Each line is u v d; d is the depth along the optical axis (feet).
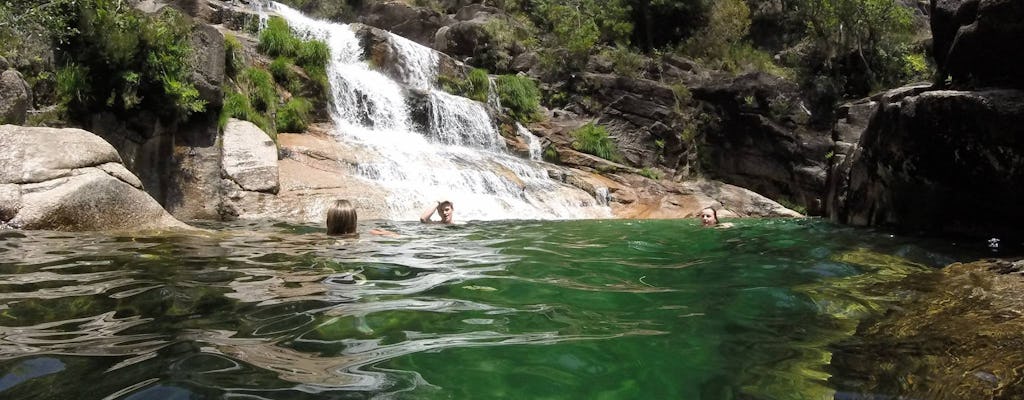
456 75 62.13
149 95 29.07
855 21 68.54
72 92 26.58
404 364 6.59
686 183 60.64
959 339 7.44
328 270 12.25
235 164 30.81
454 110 53.31
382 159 38.81
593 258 15.39
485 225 26.53
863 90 69.46
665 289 11.09
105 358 6.50
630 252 16.88
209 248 15.12
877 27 68.80
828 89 67.92
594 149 58.65
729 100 66.54
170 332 7.56
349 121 48.49
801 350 7.31
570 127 61.05
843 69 70.79
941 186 20.02
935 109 18.66
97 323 7.89
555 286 11.15
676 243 19.63
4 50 25.20
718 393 5.97
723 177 66.69
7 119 23.75
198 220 27.07
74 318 8.10
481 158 46.55
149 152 29.07
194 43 32.27
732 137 66.80
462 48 68.85
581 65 66.44
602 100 63.93
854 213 27.61
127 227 19.21
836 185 31.40
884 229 23.39
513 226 26.37
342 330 7.84
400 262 13.66
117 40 27.27
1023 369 6.20
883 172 23.38
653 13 80.64
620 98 63.36
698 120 66.90
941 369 6.42
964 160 18.44
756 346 7.49
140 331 7.57
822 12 71.87
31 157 18.84
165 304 9.00
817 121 67.10
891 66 69.15
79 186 18.54
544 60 66.74
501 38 68.54
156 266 12.14
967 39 18.60
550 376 6.33
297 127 41.22
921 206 21.58
